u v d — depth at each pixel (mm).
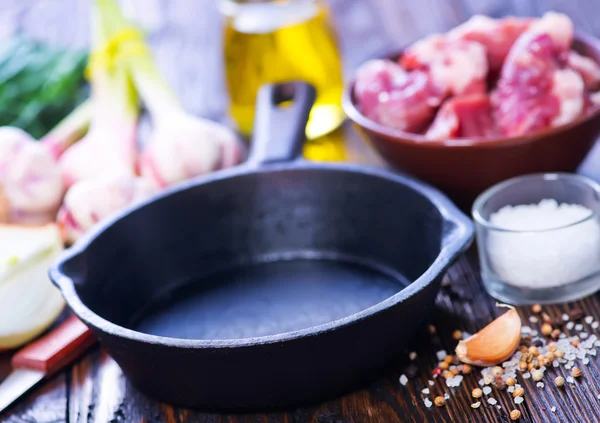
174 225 695
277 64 812
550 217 660
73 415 627
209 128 790
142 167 786
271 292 682
